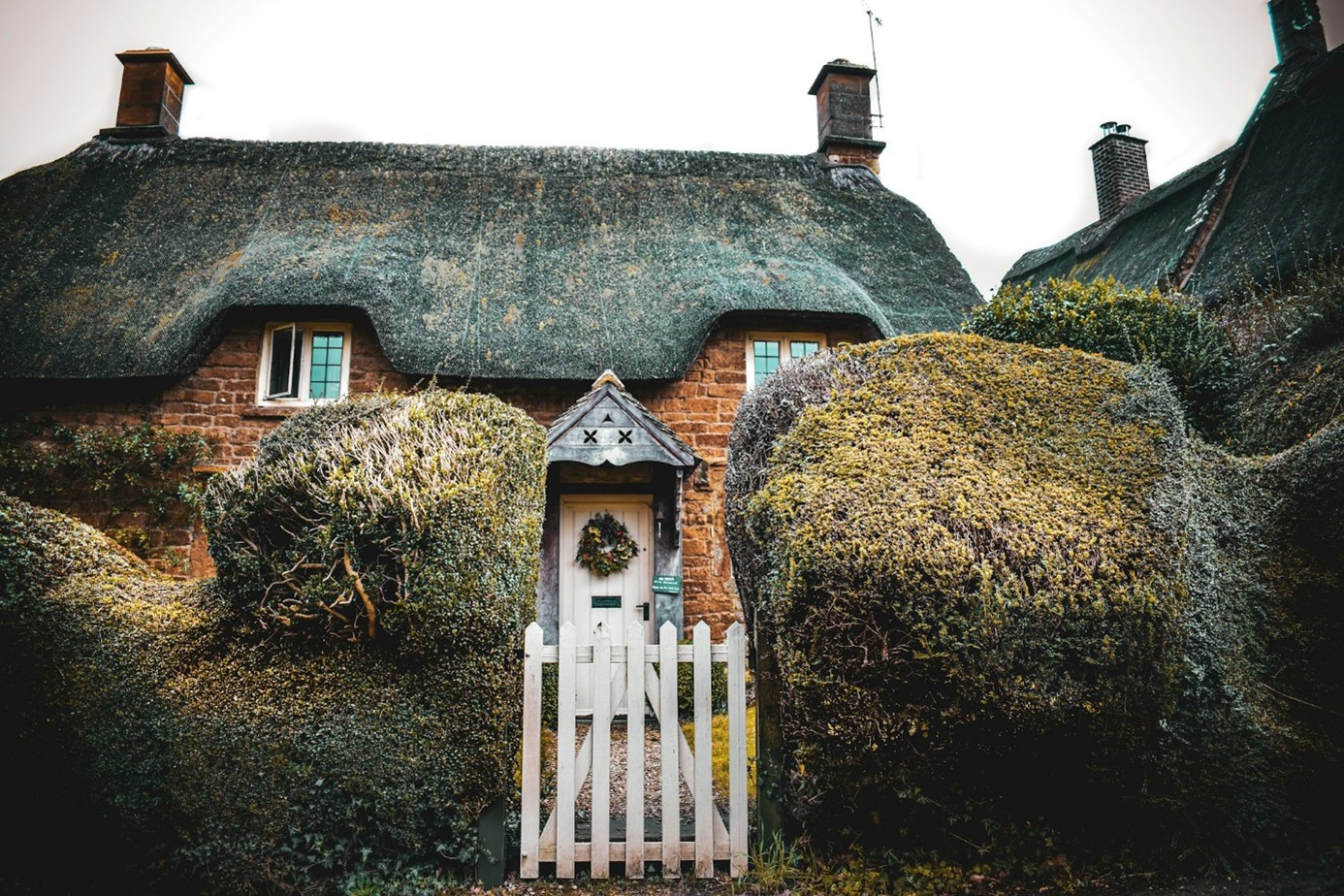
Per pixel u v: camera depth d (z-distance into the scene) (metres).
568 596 8.12
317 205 10.28
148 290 8.98
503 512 3.83
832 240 10.55
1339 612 3.74
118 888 3.36
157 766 3.40
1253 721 3.48
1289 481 4.10
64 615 3.64
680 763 3.64
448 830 3.44
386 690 3.43
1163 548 3.43
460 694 3.44
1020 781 3.34
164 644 3.57
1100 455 3.88
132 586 3.93
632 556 8.20
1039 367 4.45
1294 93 11.84
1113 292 6.81
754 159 12.09
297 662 3.48
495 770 3.45
